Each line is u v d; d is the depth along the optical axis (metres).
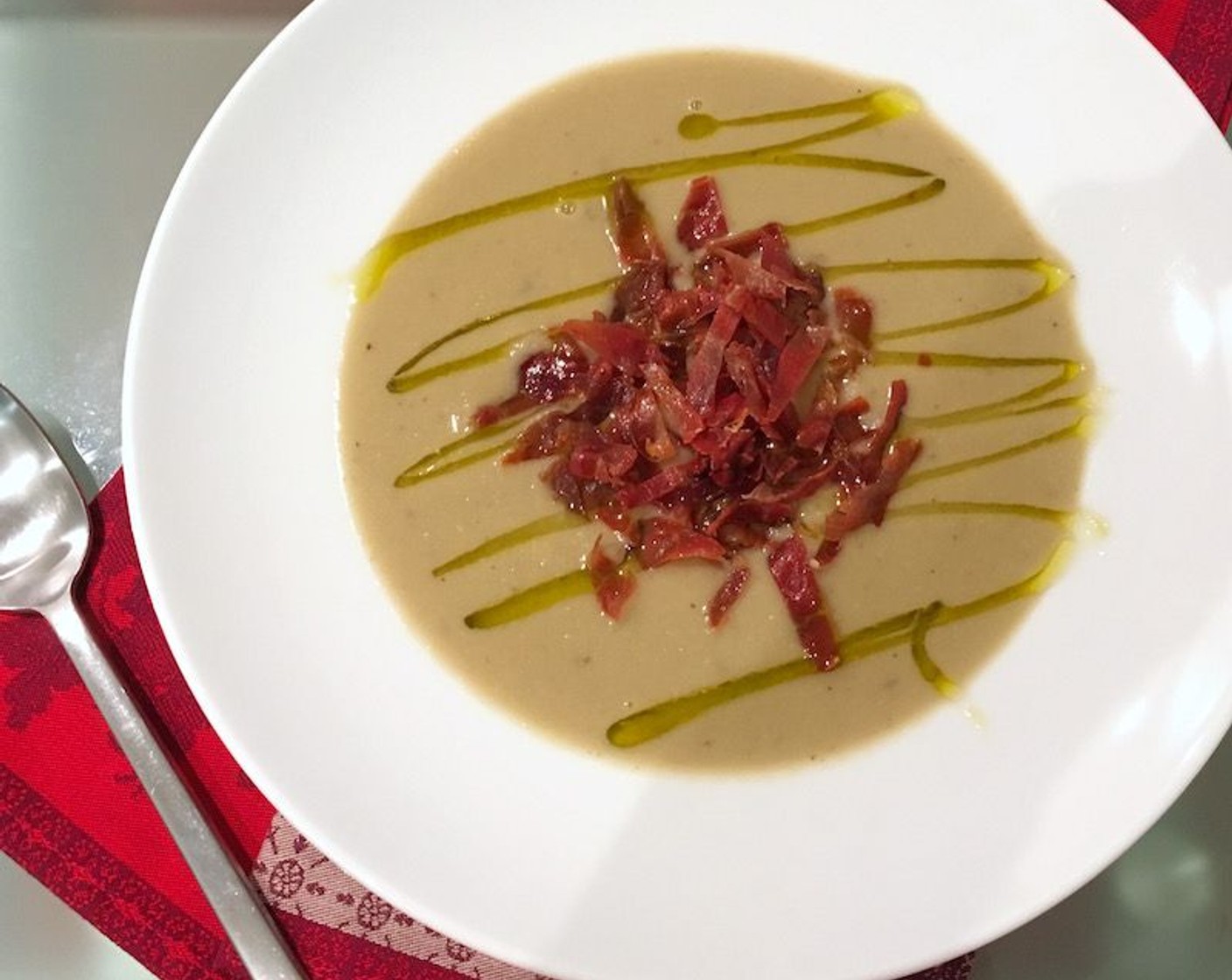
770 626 0.44
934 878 0.42
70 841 0.44
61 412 0.47
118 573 0.45
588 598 0.44
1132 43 0.44
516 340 0.46
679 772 0.43
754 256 0.46
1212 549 0.43
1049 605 0.44
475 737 0.44
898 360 0.46
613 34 0.47
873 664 0.44
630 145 0.47
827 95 0.47
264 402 0.44
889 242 0.46
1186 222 0.44
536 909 0.41
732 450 0.44
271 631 0.43
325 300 0.45
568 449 0.45
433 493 0.45
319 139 0.45
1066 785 0.42
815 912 0.41
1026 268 0.46
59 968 0.44
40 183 0.48
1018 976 0.44
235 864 0.43
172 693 0.45
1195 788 0.46
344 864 0.41
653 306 0.45
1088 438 0.45
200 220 0.43
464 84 0.46
